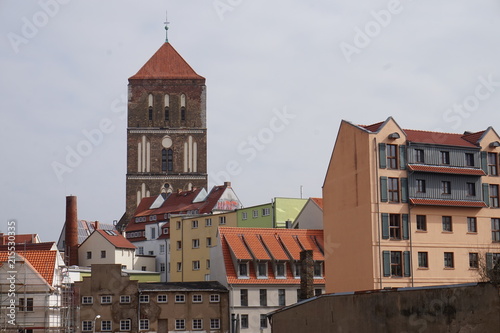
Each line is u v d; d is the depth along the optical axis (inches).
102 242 6998.0
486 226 4249.5
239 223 6348.4
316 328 3024.1
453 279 4126.5
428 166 4153.5
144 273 6501.0
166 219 7721.5
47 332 4377.5
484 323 2262.6
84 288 5029.5
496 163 4333.2
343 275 4192.9
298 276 5265.8
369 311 2699.3
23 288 4411.9
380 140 4106.8
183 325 5068.9
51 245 5964.6
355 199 4148.6
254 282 5157.5
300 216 5910.4
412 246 4079.7
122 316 5029.5
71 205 6870.1
